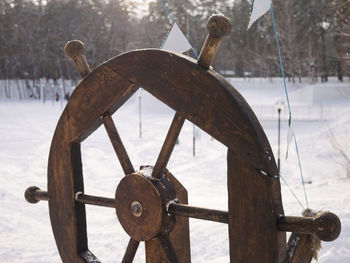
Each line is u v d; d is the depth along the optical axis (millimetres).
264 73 51188
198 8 29219
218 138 1277
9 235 5340
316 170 10617
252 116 1230
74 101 1720
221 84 1261
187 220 2088
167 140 1461
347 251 3141
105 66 1589
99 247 4621
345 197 5348
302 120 19672
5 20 51156
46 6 54562
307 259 1458
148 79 1451
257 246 1227
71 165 1778
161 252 1593
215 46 1289
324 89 28578
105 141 16109
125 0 56469
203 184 9625
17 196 7754
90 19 54531
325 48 42094
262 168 1188
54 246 4781
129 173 1629
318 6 41125
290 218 1186
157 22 53875
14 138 17172
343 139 13703
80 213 1817
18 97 48688
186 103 1351
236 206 1264
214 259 4012
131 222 1541
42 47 52438
